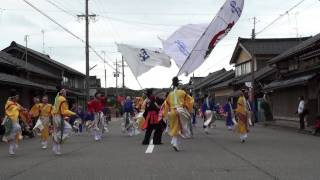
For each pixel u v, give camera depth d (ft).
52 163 41.65
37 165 40.47
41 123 58.23
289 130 92.48
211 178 31.73
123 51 65.51
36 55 175.22
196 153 47.50
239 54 190.08
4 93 98.78
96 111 71.82
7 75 106.01
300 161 40.22
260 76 149.89
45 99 58.29
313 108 96.53
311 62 103.24
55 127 49.60
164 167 37.27
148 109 60.08
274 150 50.06
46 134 58.54
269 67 154.40
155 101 60.23
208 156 44.62
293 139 66.85
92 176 33.53
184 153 47.62
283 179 31.07
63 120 49.83
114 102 257.96
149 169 36.32
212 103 82.74
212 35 59.72
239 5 58.95
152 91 60.29
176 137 50.01
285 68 120.67
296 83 100.01
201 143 59.98
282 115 123.03
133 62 65.92
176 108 49.80
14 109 50.67
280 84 114.21
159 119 57.00
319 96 94.63
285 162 39.58
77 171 36.09
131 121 81.92
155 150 51.34
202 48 60.29
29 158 46.44
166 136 75.00
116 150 52.54
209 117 82.33
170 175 33.24
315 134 76.48
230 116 93.20
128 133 83.56
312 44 92.63
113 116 248.73
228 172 34.24
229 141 63.21
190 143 60.08
